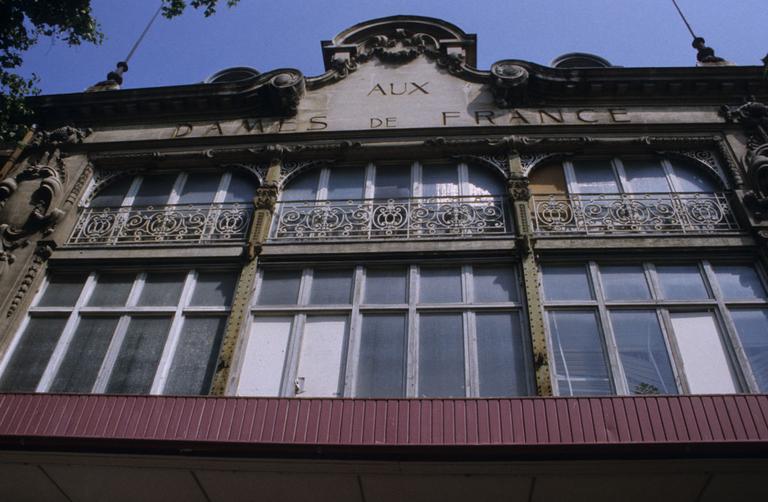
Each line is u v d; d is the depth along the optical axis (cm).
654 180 1100
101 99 1284
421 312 902
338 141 1173
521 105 1224
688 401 670
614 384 811
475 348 855
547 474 658
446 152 1144
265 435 670
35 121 1280
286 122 1240
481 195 1060
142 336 916
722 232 977
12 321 935
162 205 1118
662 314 879
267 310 920
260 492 716
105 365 885
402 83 1299
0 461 704
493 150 1136
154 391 852
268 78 1287
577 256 957
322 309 915
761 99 1191
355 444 650
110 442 673
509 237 983
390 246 984
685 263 946
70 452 685
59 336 931
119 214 1102
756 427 645
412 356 849
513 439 648
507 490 683
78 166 1188
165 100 1275
